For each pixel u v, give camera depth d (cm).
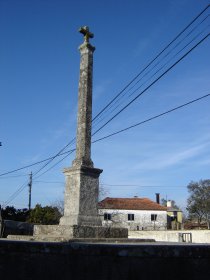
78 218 1236
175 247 589
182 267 586
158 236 3378
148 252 580
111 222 6681
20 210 4041
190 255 590
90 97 1434
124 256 575
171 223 7519
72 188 1297
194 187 7675
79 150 1350
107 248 576
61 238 1057
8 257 554
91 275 567
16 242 561
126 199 7512
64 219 1283
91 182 1303
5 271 548
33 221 3956
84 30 1505
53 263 566
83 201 1265
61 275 564
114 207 7050
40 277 559
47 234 1201
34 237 1134
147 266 577
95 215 1284
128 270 573
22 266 557
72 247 573
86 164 1313
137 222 7119
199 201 7569
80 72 1477
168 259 584
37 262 562
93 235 1169
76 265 568
